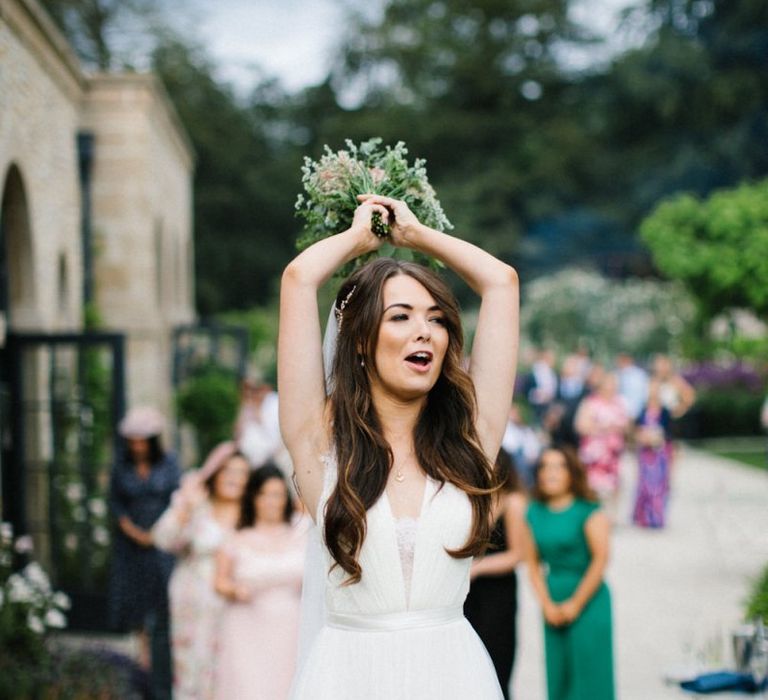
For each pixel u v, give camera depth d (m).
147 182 12.73
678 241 11.18
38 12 8.19
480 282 2.92
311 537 2.88
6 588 6.20
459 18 39.97
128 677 6.33
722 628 8.20
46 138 9.18
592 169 38.19
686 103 35.34
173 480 7.74
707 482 17.00
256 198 37.50
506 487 5.34
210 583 5.92
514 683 7.15
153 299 13.05
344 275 3.24
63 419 9.20
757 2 33.28
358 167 3.10
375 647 2.62
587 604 5.56
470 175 38.22
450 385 2.78
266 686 5.39
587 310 26.17
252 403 12.95
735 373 24.61
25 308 8.62
